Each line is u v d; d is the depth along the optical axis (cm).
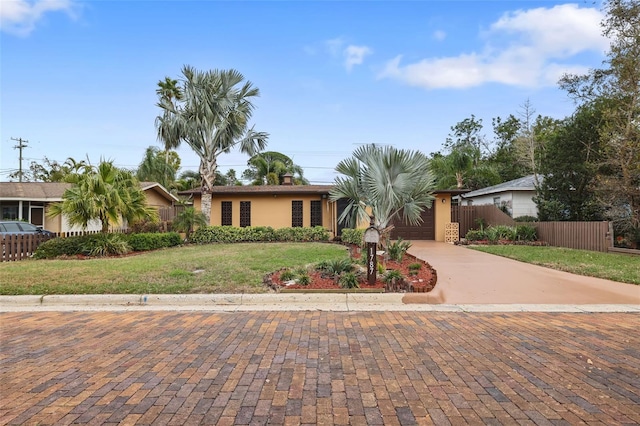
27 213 2109
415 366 359
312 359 379
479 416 265
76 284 704
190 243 1666
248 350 405
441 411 272
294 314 561
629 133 1420
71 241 1170
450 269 916
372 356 387
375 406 281
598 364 363
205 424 256
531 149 2686
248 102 1881
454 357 383
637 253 1160
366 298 636
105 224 1242
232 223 1931
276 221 1938
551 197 1786
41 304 622
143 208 1310
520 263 1014
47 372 344
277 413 271
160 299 625
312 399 292
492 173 2914
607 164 1474
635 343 426
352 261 875
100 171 1234
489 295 675
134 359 378
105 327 491
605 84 1560
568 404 282
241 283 719
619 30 1426
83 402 286
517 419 260
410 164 943
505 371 346
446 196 1794
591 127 1631
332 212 1867
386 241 980
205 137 1778
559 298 655
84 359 378
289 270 797
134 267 888
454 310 584
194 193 1880
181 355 390
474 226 1944
